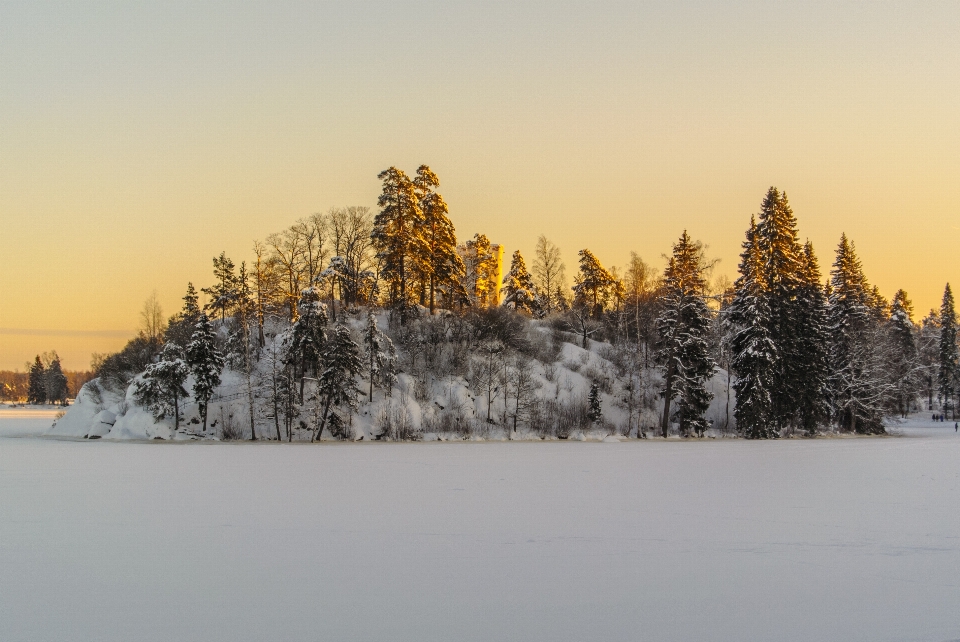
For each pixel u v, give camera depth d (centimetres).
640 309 8344
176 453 4497
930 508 2319
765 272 6631
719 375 7781
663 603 1319
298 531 1938
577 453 4553
